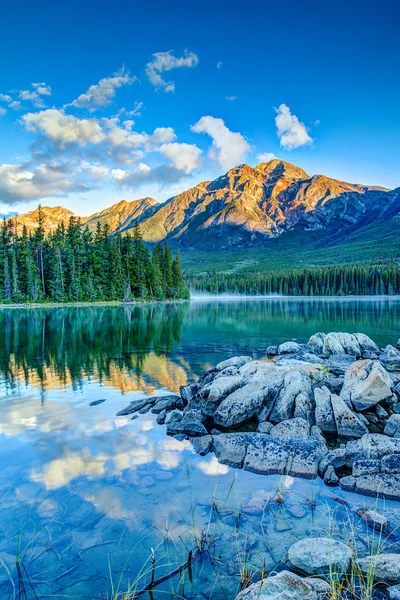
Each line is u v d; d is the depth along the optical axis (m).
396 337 35.25
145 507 7.52
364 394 13.73
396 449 9.29
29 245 90.94
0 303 81.12
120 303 97.00
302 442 9.95
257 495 8.02
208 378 17.73
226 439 10.55
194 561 6.07
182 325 46.28
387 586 5.46
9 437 11.21
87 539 6.55
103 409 14.15
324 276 180.00
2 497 7.81
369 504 7.78
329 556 5.84
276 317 58.91
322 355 25.27
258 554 6.22
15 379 18.91
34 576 5.76
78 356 25.08
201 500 7.80
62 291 88.19
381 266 185.00
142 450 10.37
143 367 21.80
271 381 15.30
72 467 9.23
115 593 5.42
